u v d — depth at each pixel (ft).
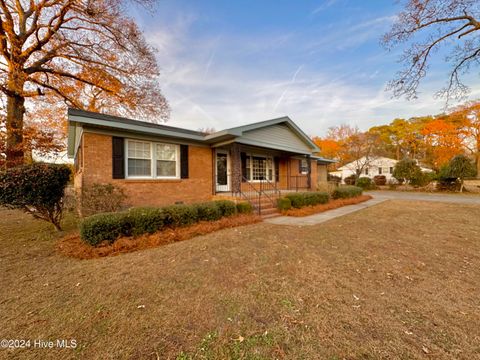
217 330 6.46
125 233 14.96
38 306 7.73
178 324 6.72
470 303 7.91
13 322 6.84
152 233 15.87
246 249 13.87
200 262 11.77
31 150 35.96
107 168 22.33
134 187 24.06
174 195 27.58
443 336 6.19
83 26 37.06
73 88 44.57
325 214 27.81
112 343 5.94
